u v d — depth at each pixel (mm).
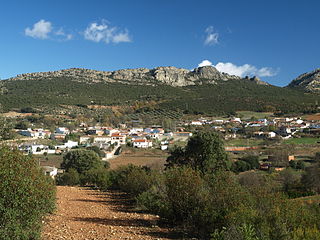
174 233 10625
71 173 37125
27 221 7188
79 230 10461
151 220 13156
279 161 58500
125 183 23594
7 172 6996
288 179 37062
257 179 28625
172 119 142250
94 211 15500
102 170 32656
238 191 9914
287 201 9312
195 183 11102
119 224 12078
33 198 7344
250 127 111875
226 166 28391
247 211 8344
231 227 7238
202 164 28016
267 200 9406
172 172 12375
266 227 7684
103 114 150000
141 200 16562
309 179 34406
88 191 27578
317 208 9609
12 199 6812
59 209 15383
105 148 85312
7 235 6562
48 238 8836
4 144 9461
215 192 10320
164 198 13727
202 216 9844
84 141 97312
